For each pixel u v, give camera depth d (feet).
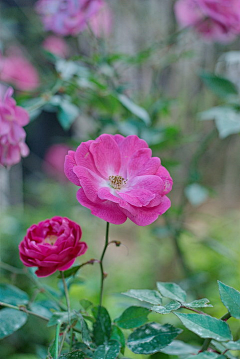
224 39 2.61
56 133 5.03
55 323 1.57
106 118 2.50
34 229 1.62
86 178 1.51
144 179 1.56
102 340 1.58
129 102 2.25
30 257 1.57
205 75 2.43
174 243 2.99
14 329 1.68
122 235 5.26
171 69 3.80
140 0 3.86
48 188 4.59
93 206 1.50
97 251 4.69
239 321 2.44
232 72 3.54
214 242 2.94
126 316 1.61
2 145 1.94
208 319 1.37
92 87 2.34
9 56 3.46
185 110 4.01
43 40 3.67
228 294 1.39
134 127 2.42
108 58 2.41
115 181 1.57
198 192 2.74
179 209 2.87
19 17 3.60
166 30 3.67
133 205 1.51
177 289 1.53
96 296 2.96
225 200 5.97
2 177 4.54
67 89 2.36
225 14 2.30
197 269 3.49
